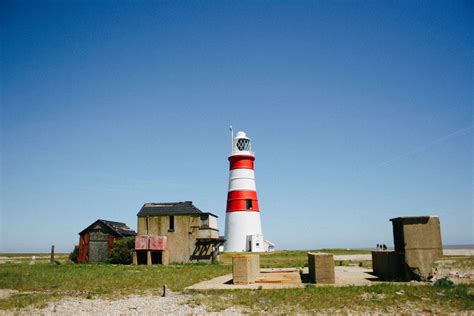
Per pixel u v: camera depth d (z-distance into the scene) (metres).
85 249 51.19
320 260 20.48
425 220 19.88
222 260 50.97
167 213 49.47
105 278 26.56
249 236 60.00
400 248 20.78
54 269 35.41
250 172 62.22
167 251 47.03
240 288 19.48
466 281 18.67
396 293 16.31
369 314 13.66
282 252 59.62
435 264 20.27
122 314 14.98
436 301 15.00
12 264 45.00
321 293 17.05
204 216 49.19
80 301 17.78
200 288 19.69
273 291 18.23
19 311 15.77
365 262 37.94
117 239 51.03
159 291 20.39
